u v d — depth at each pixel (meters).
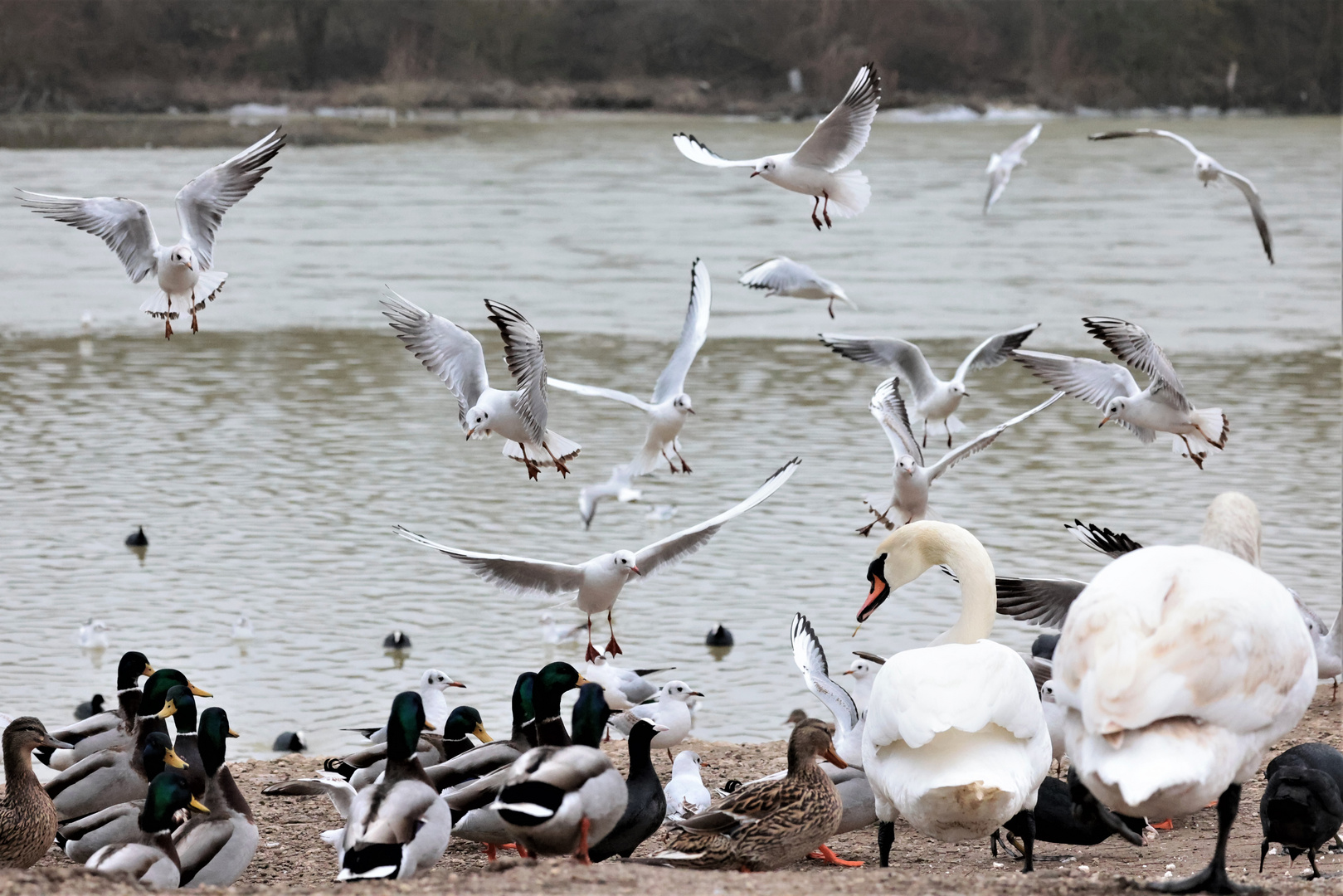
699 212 63.47
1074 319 41.03
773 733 15.52
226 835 9.50
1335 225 60.66
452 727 11.82
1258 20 108.88
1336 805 9.17
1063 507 23.83
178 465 26.72
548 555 21.58
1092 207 65.94
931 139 91.88
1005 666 8.60
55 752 11.65
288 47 111.88
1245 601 7.36
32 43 105.56
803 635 11.92
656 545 13.97
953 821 8.52
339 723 15.62
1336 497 24.12
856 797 10.47
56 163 73.69
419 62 113.12
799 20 111.31
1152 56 108.88
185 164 74.06
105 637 17.98
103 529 22.89
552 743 10.66
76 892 8.08
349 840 8.75
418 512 24.05
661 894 7.90
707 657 17.84
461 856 10.97
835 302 43.81
